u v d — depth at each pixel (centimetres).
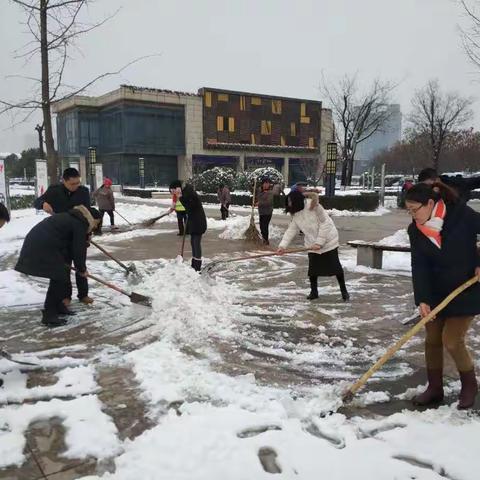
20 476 258
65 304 552
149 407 331
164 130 4481
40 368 400
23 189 4253
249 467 262
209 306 561
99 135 4716
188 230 792
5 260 930
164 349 432
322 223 588
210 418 307
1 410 326
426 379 382
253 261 904
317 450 277
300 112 5153
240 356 426
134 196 3722
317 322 523
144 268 847
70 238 512
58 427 306
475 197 3519
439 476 256
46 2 910
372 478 254
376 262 816
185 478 253
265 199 1151
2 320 532
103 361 413
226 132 4744
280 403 331
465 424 306
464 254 321
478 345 454
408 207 329
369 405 337
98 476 257
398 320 532
